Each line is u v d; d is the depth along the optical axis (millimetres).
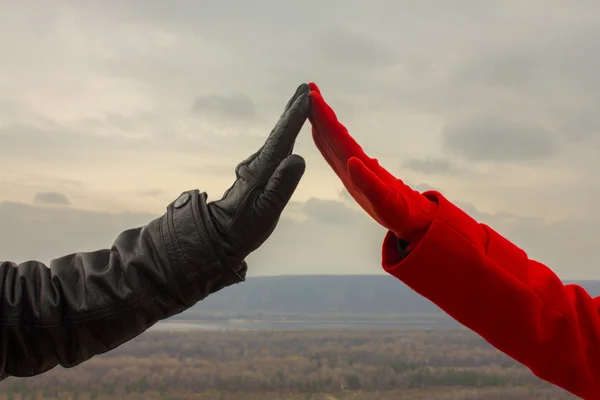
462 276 590
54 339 591
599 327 634
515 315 599
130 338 606
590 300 646
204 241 584
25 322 588
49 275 611
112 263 598
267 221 598
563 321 616
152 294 591
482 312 604
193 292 590
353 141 610
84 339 593
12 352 596
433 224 583
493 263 596
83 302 588
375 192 530
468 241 590
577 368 623
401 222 561
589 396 631
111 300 588
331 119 611
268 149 610
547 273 639
